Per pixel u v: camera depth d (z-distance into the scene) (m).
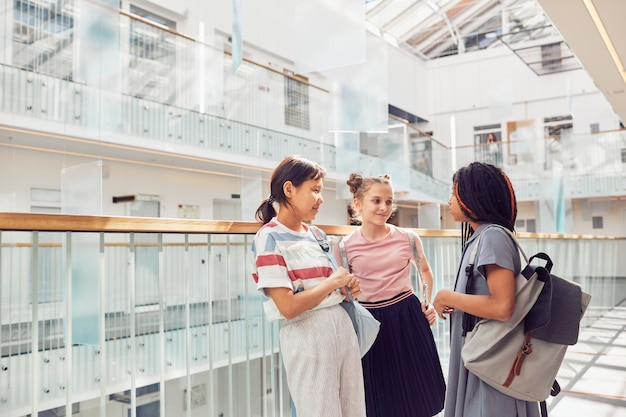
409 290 2.37
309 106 14.26
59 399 5.29
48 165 9.23
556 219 12.01
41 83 8.17
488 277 1.68
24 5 8.01
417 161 15.22
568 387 4.46
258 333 2.66
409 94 18.95
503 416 1.68
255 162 12.20
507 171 16.95
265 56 13.45
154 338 4.68
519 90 18.77
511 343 1.68
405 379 2.26
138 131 9.73
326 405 1.63
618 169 16.05
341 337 1.72
